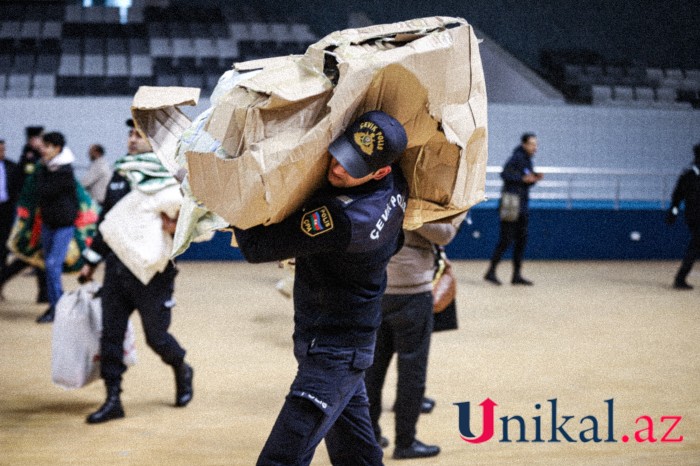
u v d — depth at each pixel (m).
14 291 8.80
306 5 19.36
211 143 2.27
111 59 16.97
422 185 2.48
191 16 18.98
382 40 2.24
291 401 2.38
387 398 4.77
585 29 18.77
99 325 4.48
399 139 2.12
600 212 12.39
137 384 5.03
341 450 2.63
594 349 6.10
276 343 6.21
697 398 4.79
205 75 16.78
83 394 4.84
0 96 15.33
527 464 3.72
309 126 2.13
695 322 7.28
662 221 12.51
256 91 2.12
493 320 7.25
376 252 2.34
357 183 2.23
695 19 18.80
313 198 2.25
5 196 8.87
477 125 2.37
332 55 2.13
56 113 14.22
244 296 8.45
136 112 2.58
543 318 7.38
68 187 6.91
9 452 3.83
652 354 5.95
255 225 2.22
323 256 2.36
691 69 18.73
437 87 2.22
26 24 17.95
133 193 4.25
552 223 12.30
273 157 2.09
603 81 17.36
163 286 4.36
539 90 16.17
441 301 3.94
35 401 4.68
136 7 19.08
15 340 6.28
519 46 18.64
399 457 3.77
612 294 8.95
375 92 2.16
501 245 9.56
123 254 4.20
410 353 3.71
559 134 15.09
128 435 4.10
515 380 5.17
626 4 18.75
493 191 14.49
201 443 3.99
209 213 2.41
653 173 12.55
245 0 19.86
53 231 6.97
